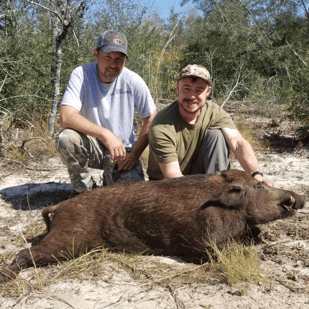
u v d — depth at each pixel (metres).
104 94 2.23
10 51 4.32
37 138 3.50
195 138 2.02
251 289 1.42
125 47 2.13
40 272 1.56
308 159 3.55
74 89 2.17
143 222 1.68
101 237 1.69
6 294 1.42
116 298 1.37
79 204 1.71
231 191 1.60
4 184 2.80
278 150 3.91
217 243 1.64
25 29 4.72
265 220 1.75
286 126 4.84
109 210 1.70
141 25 5.63
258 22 7.50
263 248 1.75
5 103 4.14
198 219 1.65
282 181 2.85
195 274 1.54
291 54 6.61
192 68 1.87
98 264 1.59
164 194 1.70
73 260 1.63
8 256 1.71
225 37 7.95
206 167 2.04
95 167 2.30
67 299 1.37
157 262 1.65
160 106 5.03
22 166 3.18
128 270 1.58
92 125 2.07
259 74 6.60
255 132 4.53
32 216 2.19
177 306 1.31
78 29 4.65
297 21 7.40
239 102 6.44
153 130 1.98
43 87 4.28
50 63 4.48
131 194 1.72
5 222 2.11
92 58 4.77
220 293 1.39
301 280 1.48
